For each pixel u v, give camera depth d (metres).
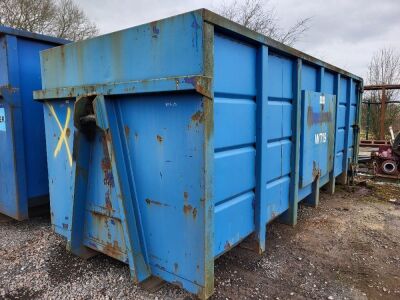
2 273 2.70
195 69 1.96
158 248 2.34
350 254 3.14
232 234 2.55
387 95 12.79
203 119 1.96
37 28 14.91
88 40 2.49
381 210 4.49
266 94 2.75
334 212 4.37
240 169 2.56
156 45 2.11
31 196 3.76
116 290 2.43
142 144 2.29
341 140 5.43
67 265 2.81
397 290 2.54
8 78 3.47
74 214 2.72
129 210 2.38
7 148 3.65
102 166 2.55
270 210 3.17
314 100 3.82
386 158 6.24
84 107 2.46
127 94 2.26
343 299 2.41
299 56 3.39
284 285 2.58
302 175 3.68
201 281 2.12
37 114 3.75
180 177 2.13
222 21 2.08
